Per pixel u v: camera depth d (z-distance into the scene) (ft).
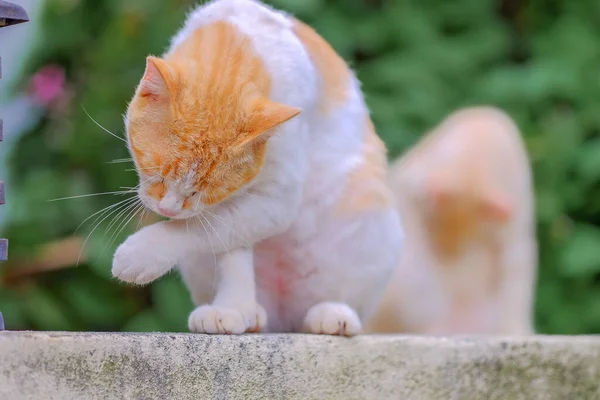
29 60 19.84
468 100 20.90
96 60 19.35
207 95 10.20
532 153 20.90
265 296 12.14
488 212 17.25
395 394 10.85
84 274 18.90
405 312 17.07
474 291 17.57
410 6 21.11
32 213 18.48
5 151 19.86
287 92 10.83
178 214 10.11
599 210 21.01
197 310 10.39
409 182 17.49
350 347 10.62
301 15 19.95
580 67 21.38
